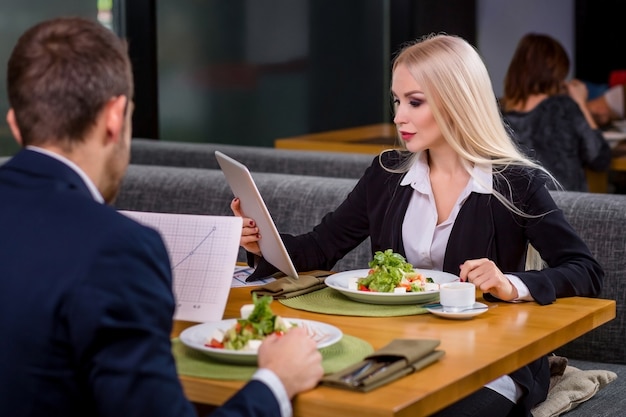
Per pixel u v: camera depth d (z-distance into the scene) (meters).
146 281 1.46
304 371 1.69
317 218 3.51
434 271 2.54
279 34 6.59
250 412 1.58
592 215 3.15
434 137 2.64
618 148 6.14
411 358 1.81
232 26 6.35
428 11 7.28
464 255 2.64
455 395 1.78
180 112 6.14
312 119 6.84
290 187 3.60
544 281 2.42
